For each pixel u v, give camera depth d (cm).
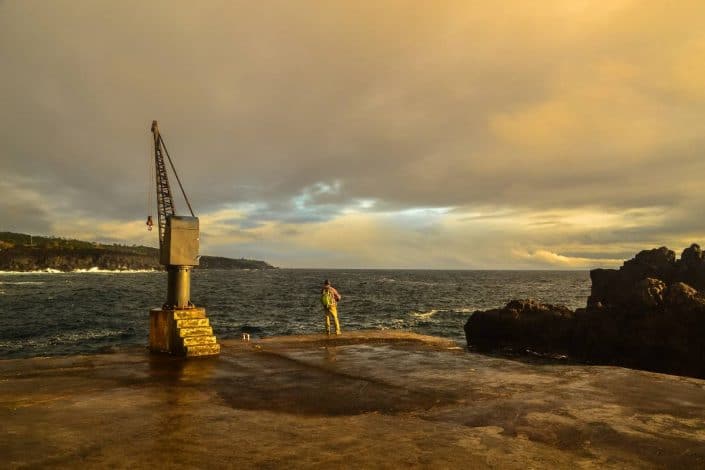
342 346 1188
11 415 602
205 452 476
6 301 5359
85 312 4216
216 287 9269
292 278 16125
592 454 475
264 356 1039
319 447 492
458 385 780
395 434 535
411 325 3459
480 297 6588
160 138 1147
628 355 2227
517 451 482
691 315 2089
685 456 472
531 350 2505
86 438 517
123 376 838
